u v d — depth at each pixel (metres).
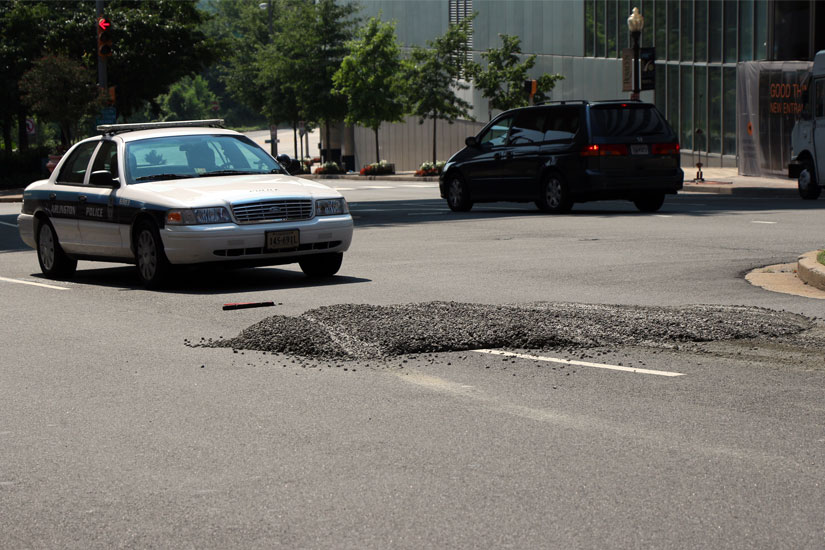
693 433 6.63
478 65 61.56
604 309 10.60
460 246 17.72
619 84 54.47
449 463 6.12
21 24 60.91
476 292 12.51
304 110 80.44
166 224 13.35
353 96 73.31
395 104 73.19
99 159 14.98
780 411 7.10
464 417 7.10
